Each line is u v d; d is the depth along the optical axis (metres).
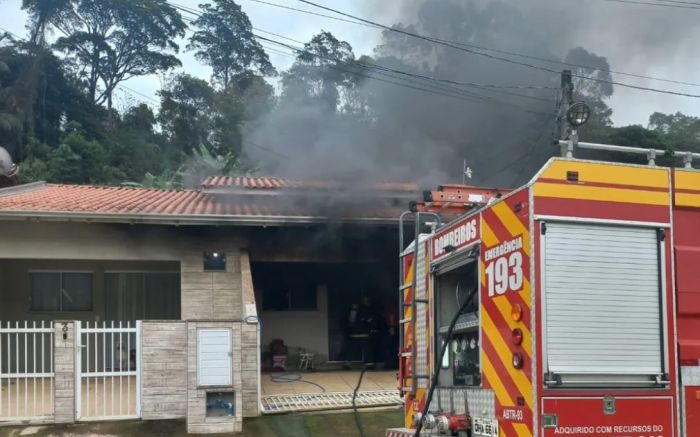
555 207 4.53
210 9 46.00
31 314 14.26
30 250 12.55
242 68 45.44
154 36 49.34
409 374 6.58
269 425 9.97
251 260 13.31
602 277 4.54
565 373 4.35
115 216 12.10
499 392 4.78
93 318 14.46
